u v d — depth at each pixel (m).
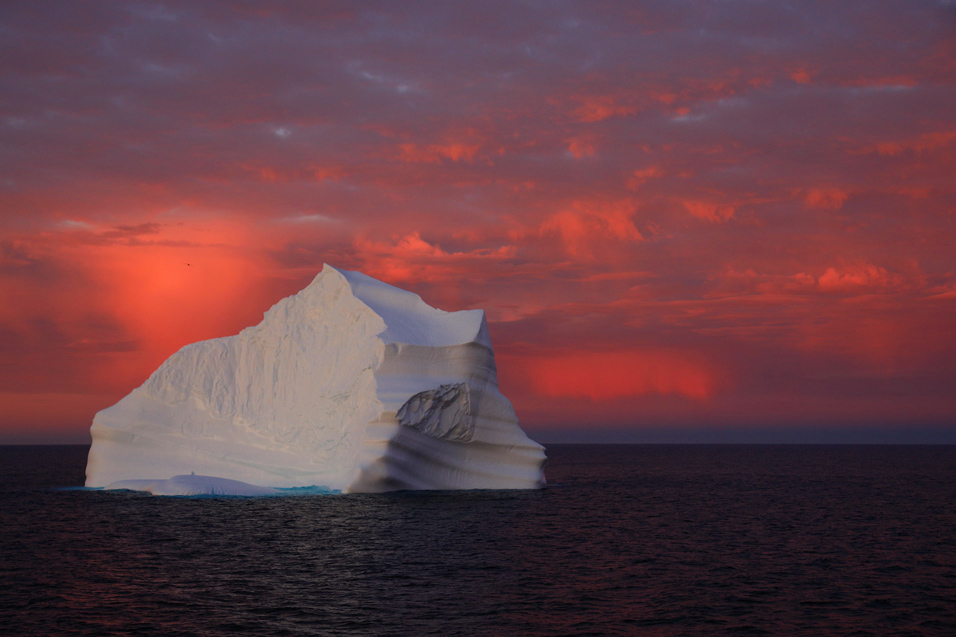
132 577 25.05
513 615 20.80
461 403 50.25
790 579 25.89
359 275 57.53
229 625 19.52
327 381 51.53
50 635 18.66
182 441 52.69
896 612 21.73
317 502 44.06
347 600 22.14
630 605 22.11
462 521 38.06
